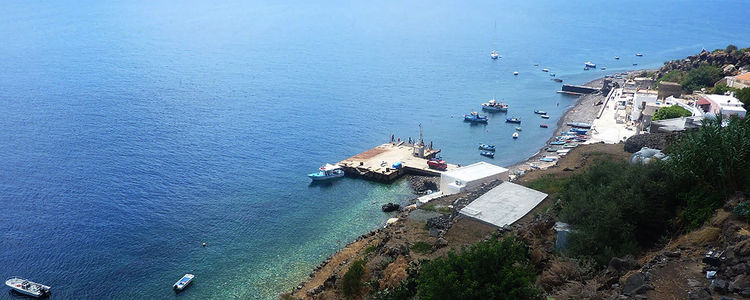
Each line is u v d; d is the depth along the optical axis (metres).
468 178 107.44
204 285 91.38
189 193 126.19
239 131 172.62
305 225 112.25
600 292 46.06
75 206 117.19
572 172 95.94
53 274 93.44
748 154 55.16
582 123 179.75
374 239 93.38
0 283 90.19
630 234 57.31
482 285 46.72
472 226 73.88
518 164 149.38
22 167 136.88
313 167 146.38
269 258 99.31
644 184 60.56
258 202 122.94
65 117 180.12
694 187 57.84
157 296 88.50
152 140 160.75
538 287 48.66
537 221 68.00
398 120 191.38
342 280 73.19
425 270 51.22
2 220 110.19
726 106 124.69
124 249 101.50
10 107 189.88
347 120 189.50
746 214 48.03
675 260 47.12
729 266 42.62
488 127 185.50
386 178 137.12
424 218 86.06
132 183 129.88
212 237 106.69
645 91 183.50
